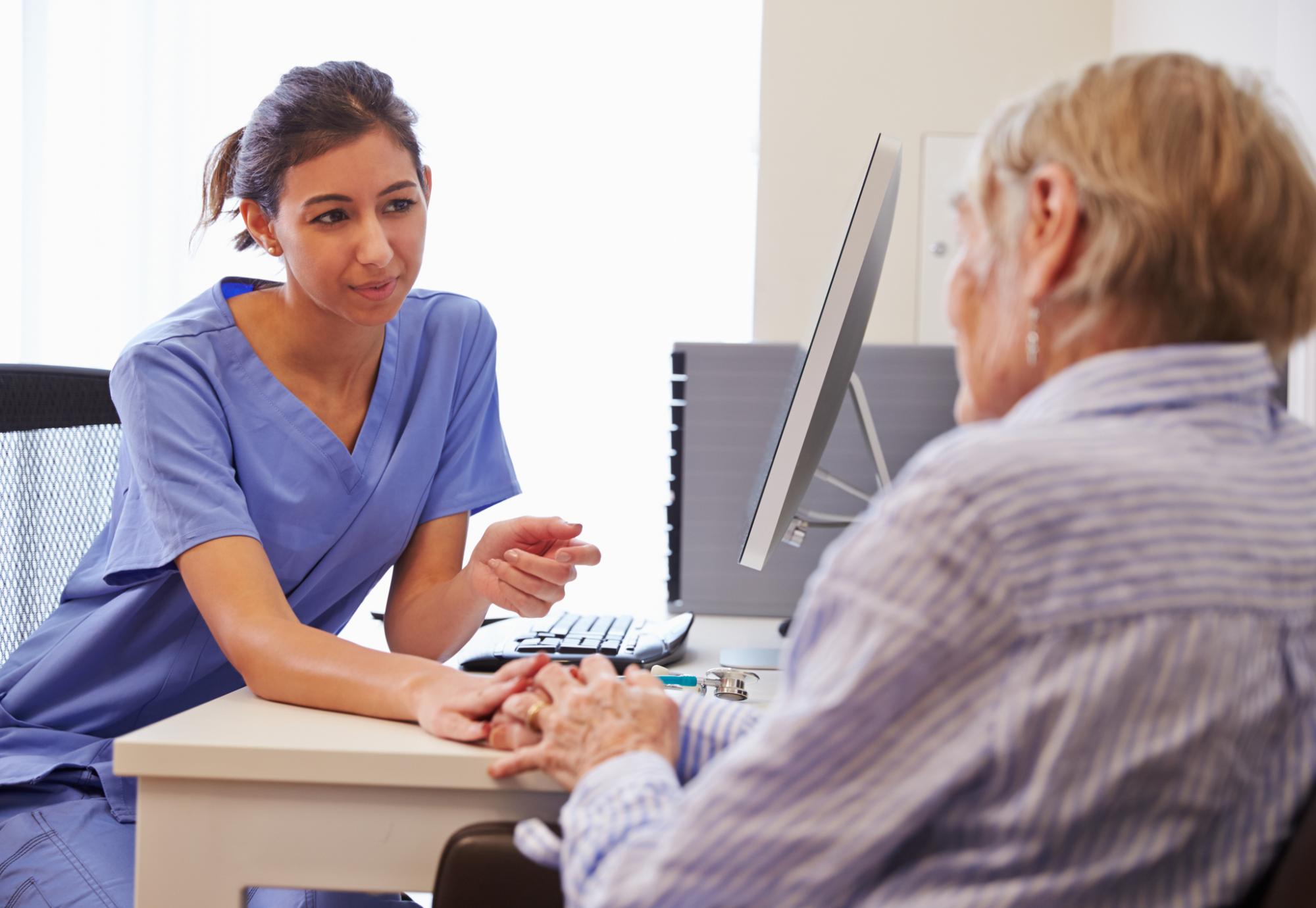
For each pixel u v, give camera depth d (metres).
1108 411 0.58
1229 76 0.62
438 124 2.78
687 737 0.81
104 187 2.83
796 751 0.53
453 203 2.79
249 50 2.80
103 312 2.85
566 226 2.78
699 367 1.61
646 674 0.85
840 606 0.55
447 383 1.37
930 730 0.52
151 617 1.26
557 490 2.81
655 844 0.59
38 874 1.05
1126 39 2.40
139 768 0.81
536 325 2.80
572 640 1.21
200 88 2.81
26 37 2.80
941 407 1.62
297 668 0.95
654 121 2.76
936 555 0.53
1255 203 0.58
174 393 1.17
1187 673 0.51
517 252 2.79
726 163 2.75
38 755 1.23
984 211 0.65
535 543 1.23
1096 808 0.51
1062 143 0.60
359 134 1.12
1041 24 2.47
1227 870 0.54
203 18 2.79
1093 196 0.59
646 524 2.80
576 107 2.77
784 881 0.53
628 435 2.79
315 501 1.27
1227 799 0.53
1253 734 0.53
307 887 0.82
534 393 2.80
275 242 1.23
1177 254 0.58
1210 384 0.58
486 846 0.75
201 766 0.81
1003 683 0.52
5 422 1.42
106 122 2.82
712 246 2.76
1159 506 0.52
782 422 1.11
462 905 0.74
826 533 1.61
